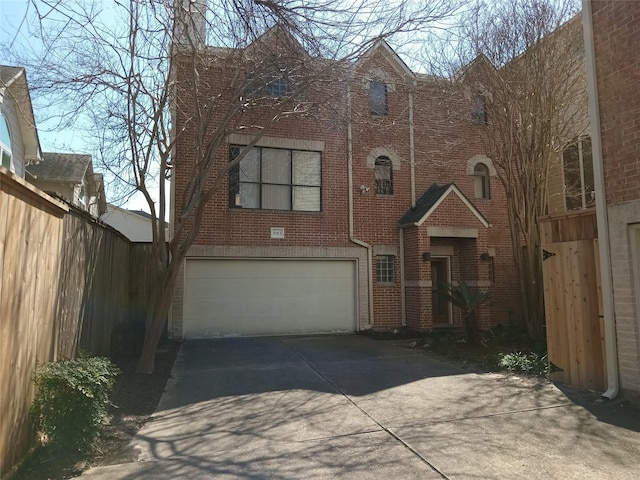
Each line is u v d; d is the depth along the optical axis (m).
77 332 6.29
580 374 6.97
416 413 5.86
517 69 10.10
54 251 5.11
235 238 12.67
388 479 3.99
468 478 3.99
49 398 4.39
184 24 7.52
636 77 6.14
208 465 4.36
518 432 5.14
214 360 9.44
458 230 13.66
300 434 5.17
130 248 11.21
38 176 15.04
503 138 10.59
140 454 4.68
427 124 13.81
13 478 3.91
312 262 13.50
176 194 12.28
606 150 6.55
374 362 9.16
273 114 9.88
